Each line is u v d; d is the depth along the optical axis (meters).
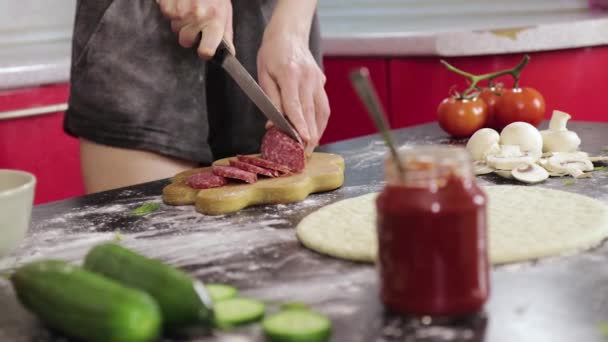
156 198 1.46
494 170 1.52
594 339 0.80
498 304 0.90
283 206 1.38
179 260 1.12
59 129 2.57
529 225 1.14
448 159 0.86
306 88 1.69
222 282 1.03
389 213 0.86
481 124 1.86
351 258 1.07
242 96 2.01
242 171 1.43
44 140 2.53
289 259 1.09
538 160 1.54
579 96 2.62
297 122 1.62
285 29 1.74
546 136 1.66
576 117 2.63
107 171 1.79
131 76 1.76
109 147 1.78
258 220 1.30
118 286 0.82
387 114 2.74
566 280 0.96
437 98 2.62
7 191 1.11
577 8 3.13
